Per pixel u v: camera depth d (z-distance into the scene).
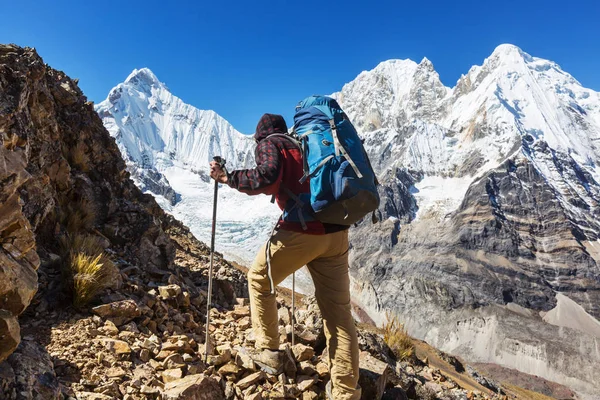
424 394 5.82
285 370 4.36
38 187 5.66
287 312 6.43
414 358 8.02
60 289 4.63
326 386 4.20
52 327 4.09
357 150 3.49
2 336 2.66
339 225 3.64
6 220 2.78
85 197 7.20
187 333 5.11
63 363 3.54
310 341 5.43
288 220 3.65
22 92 5.91
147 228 7.31
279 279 3.94
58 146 6.98
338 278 3.87
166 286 5.95
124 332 4.40
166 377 3.82
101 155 9.21
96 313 4.50
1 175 2.73
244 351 4.55
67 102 8.80
